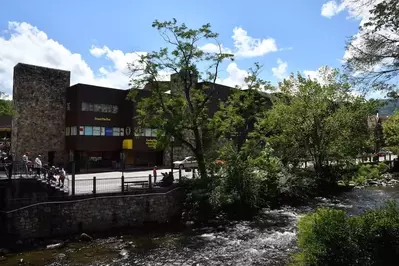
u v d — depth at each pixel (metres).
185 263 12.88
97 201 17.59
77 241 15.67
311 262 9.93
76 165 33.69
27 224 15.59
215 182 21.69
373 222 10.31
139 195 18.84
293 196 25.38
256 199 21.92
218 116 24.36
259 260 13.05
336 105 30.72
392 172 42.62
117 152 38.66
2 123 41.06
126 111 38.62
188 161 36.78
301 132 30.05
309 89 29.58
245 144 25.89
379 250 9.72
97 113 36.34
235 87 25.45
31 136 34.44
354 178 34.78
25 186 17.42
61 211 16.53
